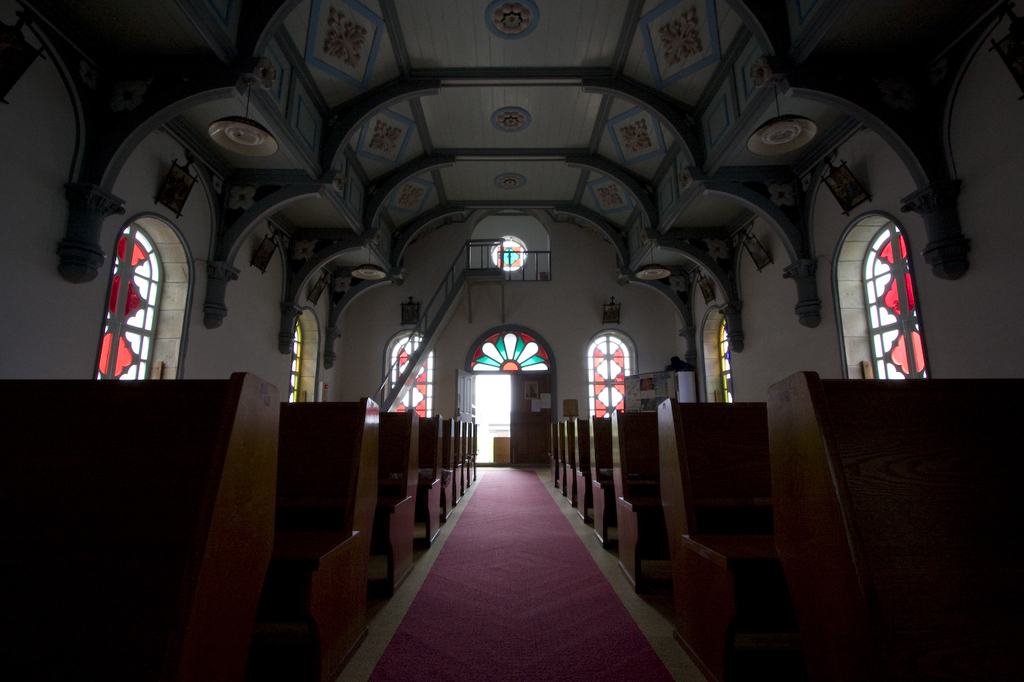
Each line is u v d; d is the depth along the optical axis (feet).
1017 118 12.81
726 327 28.76
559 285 42.14
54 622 3.75
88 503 4.13
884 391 4.67
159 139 18.29
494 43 21.11
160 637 3.70
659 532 10.77
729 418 9.22
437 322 37.40
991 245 13.51
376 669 7.28
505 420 56.34
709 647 6.90
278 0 15.72
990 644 3.73
